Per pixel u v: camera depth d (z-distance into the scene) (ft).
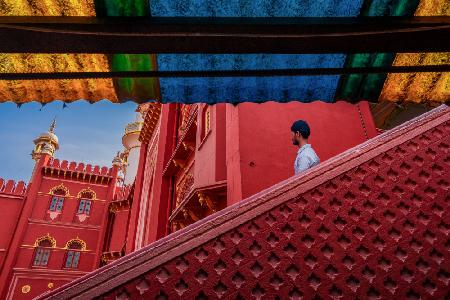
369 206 11.79
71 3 6.36
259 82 8.61
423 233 11.19
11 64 7.20
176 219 33.58
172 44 6.79
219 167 24.99
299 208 11.46
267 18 6.67
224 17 6.57
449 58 8.19
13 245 90.63
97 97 8.36
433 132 14.42
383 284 9.93
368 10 7.11
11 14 6.31
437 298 9.82
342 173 12.52
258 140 21.86
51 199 102.89
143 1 6.56
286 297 9.49
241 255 10.17
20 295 86.12
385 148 13.55
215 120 27.32
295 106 24.93
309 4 7.02
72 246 98.73
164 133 52.03
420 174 12.86
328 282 9.85
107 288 8.82
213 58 7.80
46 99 8.11
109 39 6.53
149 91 8.44
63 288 8.61
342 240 10.82
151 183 64.39
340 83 8.84
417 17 6.91
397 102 9.18
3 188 99.30
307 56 7.97
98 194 109.50
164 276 9.42
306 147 13.99
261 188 19.84
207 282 9.53
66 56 7.26
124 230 100.83
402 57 8.16
